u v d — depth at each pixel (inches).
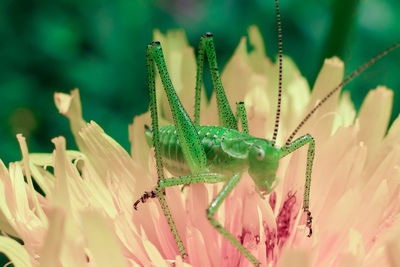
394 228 4.9
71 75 7.3
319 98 5.6
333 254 5.0
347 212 5.0
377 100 5.7
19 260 4.8
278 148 5.2
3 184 5.1
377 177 5.2
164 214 5.1
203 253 5.1
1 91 7.2
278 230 5.3
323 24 7.2
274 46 7.3
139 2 7.4
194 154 5.2
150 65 5.2
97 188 5.2
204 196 5.2
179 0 8.0
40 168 5.4
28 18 7.6
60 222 4.4
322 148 5.4
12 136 7.1
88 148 5.4
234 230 5.3
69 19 7.6
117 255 4.6
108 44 7.4
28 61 7.5
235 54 6.0
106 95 7.3
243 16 7.6
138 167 5.3
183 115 5.2
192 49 6.0
